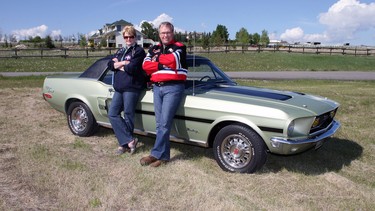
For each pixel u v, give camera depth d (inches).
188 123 177.6
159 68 167.0
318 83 617.0
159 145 174.6
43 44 2662.4
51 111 307.4
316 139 162.1
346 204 140.9
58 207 133.6
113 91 202.5
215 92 181.3
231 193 146.6
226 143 170.9
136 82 183.3
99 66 221.3
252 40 3006.9
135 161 182.7
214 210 132.8
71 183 153.4
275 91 192.7
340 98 373.4
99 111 213.6
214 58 1296.8
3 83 519.2
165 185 153.1
